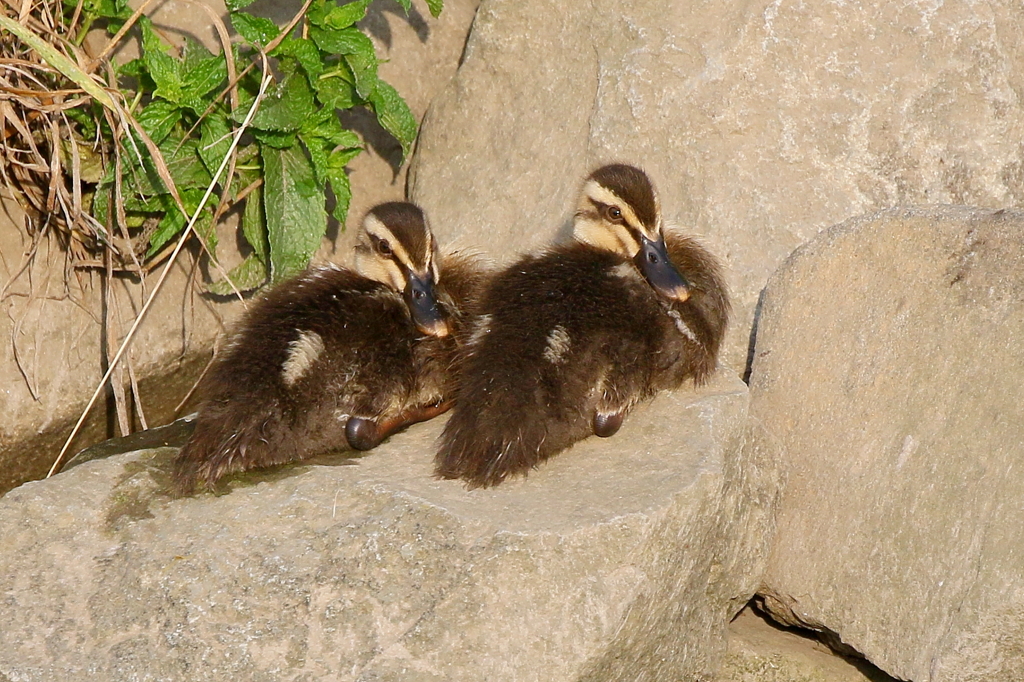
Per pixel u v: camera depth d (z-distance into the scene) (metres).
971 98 12.99
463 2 15.55
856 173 12.91
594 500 9.41
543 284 10.79
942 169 12.88
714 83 13.12
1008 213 10.35
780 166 12.95
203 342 14.12
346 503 9.69
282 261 13.41
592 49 14.01
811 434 11.02
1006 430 9.55
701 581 9.93
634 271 11.17
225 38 12.94
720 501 9.88
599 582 8.87
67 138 13.43
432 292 11.17
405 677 8.55
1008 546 9.12
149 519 9.80
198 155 13.51
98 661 8.80
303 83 13.58
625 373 10.34
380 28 15.16
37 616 9.15
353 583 9.00
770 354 11.58
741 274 12.65
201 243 13.75
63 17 13.45
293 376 10.26
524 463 9.86
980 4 13.17
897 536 9.99
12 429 13.11
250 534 9.48
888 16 13.16
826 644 10.82
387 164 15.30
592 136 13.55
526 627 8.70
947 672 9.19
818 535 10.61
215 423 10.14
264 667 8.68
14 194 13.27
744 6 13.33
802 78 13.09
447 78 15.54
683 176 13.11
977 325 10.11
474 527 9.11
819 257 11.44
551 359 10.12
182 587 9.15
